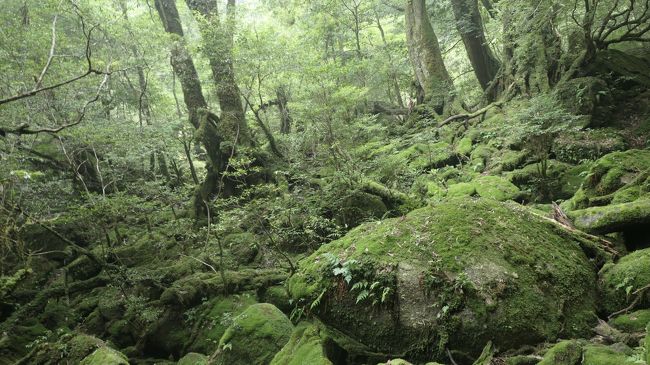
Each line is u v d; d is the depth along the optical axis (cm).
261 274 880
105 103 1304
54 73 1096
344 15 1919
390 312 400
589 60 1162
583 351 313
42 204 1071
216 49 1227
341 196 977
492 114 1278
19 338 816
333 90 1103
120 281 920
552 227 464
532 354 344
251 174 1226
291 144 1263
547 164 920
